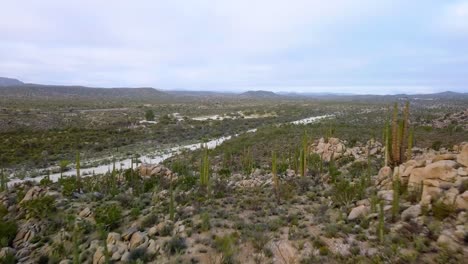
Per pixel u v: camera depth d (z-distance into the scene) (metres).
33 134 58.50
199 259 12.12
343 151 31.72
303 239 12.80
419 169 14.86
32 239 16.75
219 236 13.77
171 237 13.96
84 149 52.22
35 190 23.16
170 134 70.56
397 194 13.18
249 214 17.03
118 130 70.06
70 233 16.44
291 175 26.14
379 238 11.76
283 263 11.47
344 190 17.31
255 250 12.31
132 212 18.06
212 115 112.81
